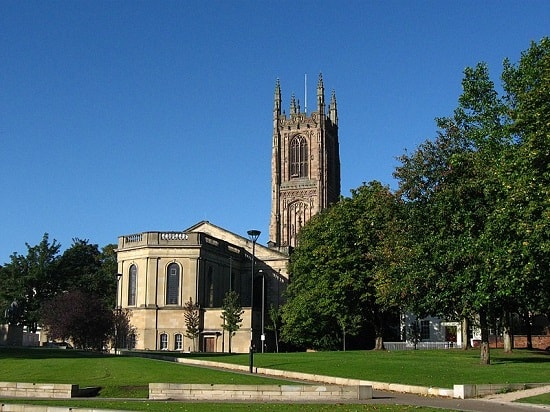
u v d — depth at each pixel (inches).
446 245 2044.8
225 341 3705.7
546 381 1619.1
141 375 1723.7
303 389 1424.7
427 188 2180.1
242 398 1441.9
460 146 2199.8
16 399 1457.9
